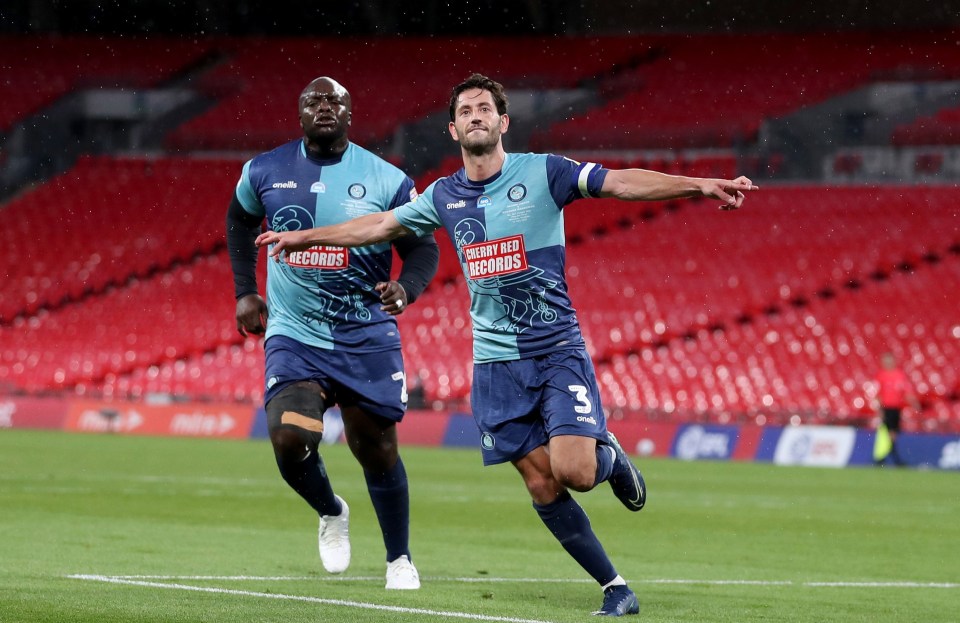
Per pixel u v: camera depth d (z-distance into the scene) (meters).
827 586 27.61
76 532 35.19
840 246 105.75
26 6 137.88
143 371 110.88
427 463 73.44
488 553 32.91
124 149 134.38
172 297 116.62
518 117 124.81
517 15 132.00
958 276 101.06
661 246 110.44
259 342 110.19
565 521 22.20
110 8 136.62
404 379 25.97
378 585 25.53
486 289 22.53
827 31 124.38
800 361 96.88
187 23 138.38
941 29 121.50
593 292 106.75
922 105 114.38
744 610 23.20
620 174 21.52
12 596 22.19
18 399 106.56
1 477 55.91
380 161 26.67
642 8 128.00
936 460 77.69
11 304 118.62
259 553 31.39
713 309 102.62
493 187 22.34
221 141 130.62
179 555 30.38
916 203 108.88
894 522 44.50
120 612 20.53
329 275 25.23
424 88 128.88
